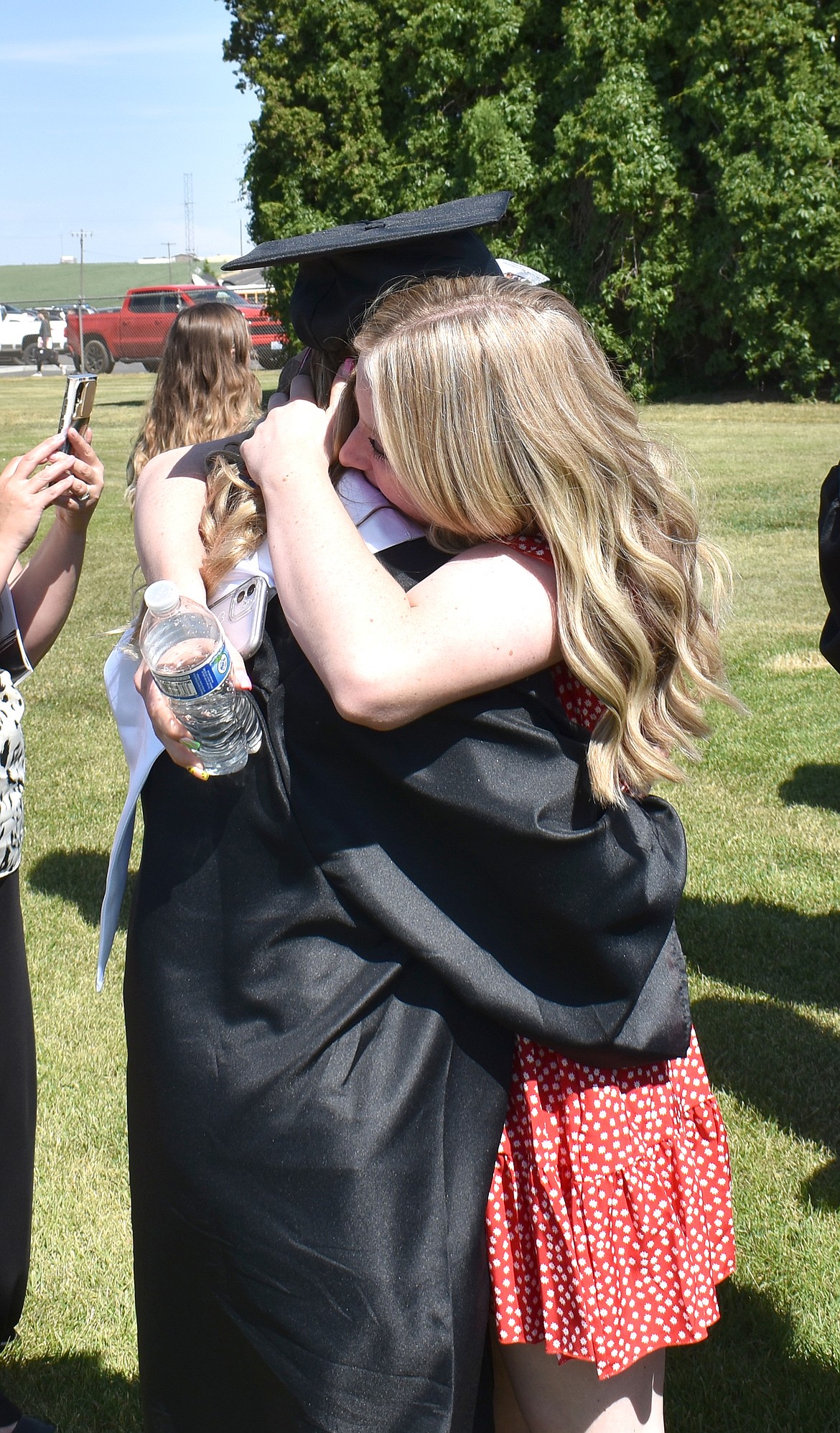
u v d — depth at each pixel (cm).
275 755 138
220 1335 139
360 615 130
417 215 158
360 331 141
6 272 10006
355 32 2311
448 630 130
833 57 2025
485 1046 142
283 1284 133
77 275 9381
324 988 136
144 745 153
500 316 132
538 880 134
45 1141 337
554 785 134
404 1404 129
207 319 445
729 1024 379
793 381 2219
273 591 142
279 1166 133
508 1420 172
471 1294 138
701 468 1463
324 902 136
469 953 136
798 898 461
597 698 147
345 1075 135
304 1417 132
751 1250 283
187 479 153
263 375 2758
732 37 2017
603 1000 139
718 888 470
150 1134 143
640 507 138
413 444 130
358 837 136
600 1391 152
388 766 134
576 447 129
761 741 620
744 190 2053
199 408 445
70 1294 279
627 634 131
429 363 129
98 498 229
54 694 751
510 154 2238
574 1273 146
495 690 134
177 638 132
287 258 152
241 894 139
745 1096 343
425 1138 136
